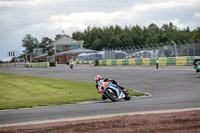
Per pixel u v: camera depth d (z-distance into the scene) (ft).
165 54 171.42
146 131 23.13
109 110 38.96
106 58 244.83
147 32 499.10
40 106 50.31
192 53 148.97
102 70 158.92
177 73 105.91
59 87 84.74
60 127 26.61
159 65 173.37
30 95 71.67
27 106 50.14
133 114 33.32
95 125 26.55
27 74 171.12
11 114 41.39
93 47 547.49
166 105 40.37
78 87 81.20
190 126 24.08
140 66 178.19
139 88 72.74
